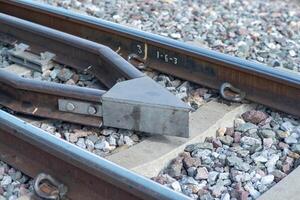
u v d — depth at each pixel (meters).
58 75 5.54
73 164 3.73
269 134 4.47
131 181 3.43
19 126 4.09
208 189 3.89
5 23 6.35
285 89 4.73
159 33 6.59
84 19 6.22
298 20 7.36
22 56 5.81
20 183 4.03
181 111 4.20
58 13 6.46
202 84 5.23
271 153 4.27
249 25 7.02
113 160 4.12
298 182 3.82
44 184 3.84
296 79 4.68
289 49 6.26
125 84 4.55
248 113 4.75
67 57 5.73
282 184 3.80
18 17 6.91
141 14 7.21
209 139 4.46
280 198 3.67
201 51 5.23
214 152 4.29
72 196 3.80
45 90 4.65
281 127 4.58
